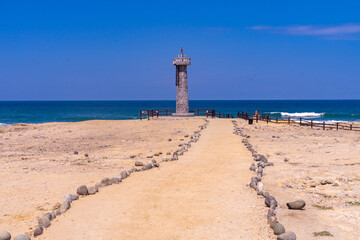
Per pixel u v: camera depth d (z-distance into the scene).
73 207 9.58
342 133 31.03
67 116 101.31
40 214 9.37
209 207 9.39
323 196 10.51
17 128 40.66
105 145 25.14
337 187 11.48
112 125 40.53
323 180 12.06
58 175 14.41
